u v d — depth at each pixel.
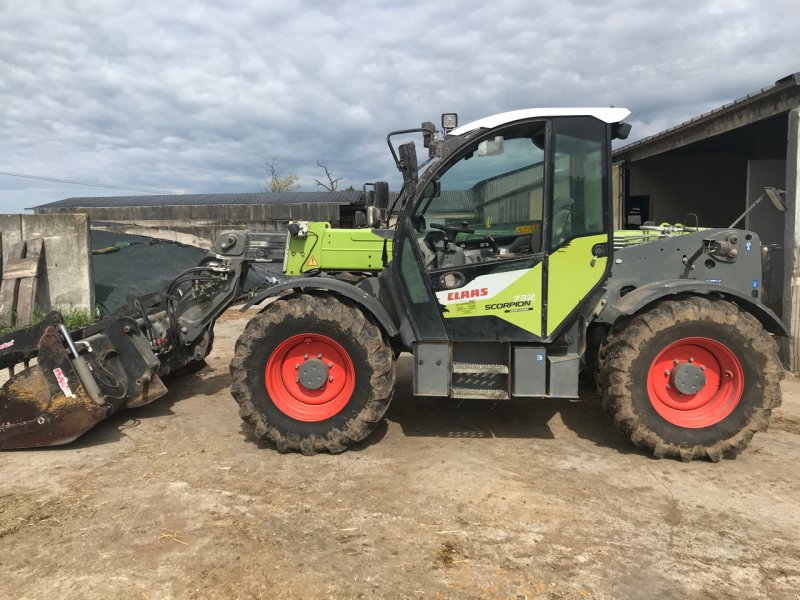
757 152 9.84
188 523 2.76
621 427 3.59
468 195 3.66
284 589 2.25
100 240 11.57
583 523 2.79
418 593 2.23
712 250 3.96
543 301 3.54
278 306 3.62
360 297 3.64
